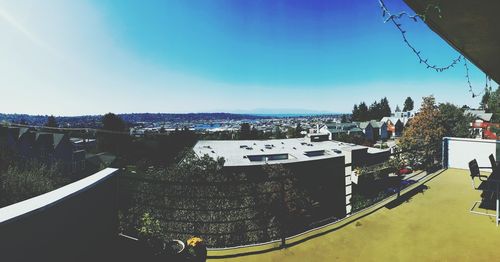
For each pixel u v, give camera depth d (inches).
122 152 1031.6
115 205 141.5
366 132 3120.1
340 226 165.3
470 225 162.6
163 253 108.0
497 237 146.4
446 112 1026.1
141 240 123.0
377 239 148.8
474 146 308.8
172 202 379.6
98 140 1504.7
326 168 170.4
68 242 102.4
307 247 142.3
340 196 628.1
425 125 894.4
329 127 3053.6
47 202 90.4
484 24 94.4
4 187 362.6
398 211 186.9
